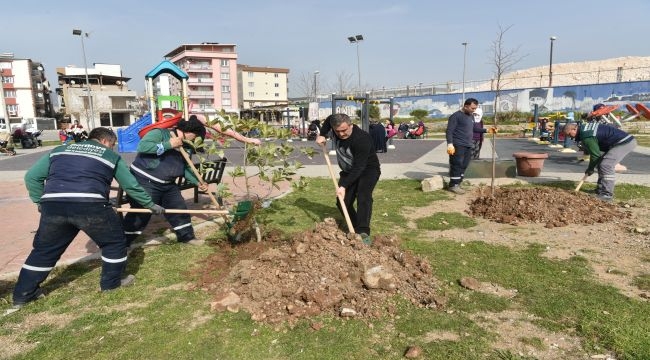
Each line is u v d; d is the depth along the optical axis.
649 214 6.28
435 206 7.10
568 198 6.63
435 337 3.04
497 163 9.54
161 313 3.45
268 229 5.57
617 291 3.72
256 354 2.88
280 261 3.87
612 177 7.14
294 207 7.02
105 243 3.82
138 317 3.40
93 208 3.61
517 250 4.85
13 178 11.56
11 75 63.16
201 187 5.05
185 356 2.87
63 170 3.60
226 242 5.18
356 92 51.12
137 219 4.91
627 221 5.92
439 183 8.45
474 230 5.70
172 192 5.04
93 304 3.65
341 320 3.26
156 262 4.59
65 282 4.15
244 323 3.27
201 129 4.85
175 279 4.12
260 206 5.20
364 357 2.82
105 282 3.89
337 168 12.40
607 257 4.57
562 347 2.90
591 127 7.25
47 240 3.63
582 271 4.18
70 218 3.56
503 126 34.16
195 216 6.62
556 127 18.28
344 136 4.71
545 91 38.44
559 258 4.57
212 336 3.10
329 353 2.87
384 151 16.98
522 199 6.58
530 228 5.73
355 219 5.29
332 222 4.40
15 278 4.33
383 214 6.58
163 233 5.68
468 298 3.61
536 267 4.30
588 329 3.08
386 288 3.62
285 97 91.00
